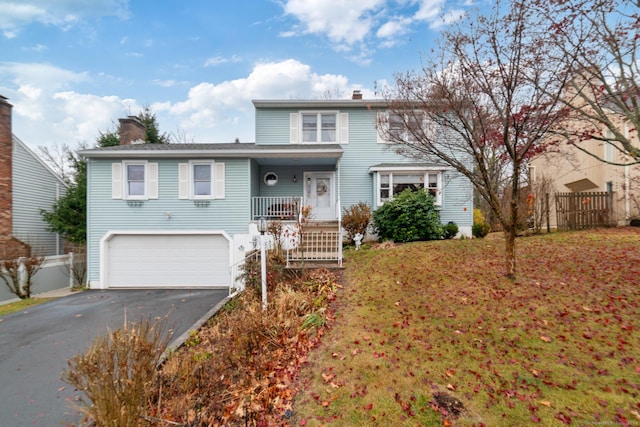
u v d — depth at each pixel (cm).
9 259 1157
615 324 451
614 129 648
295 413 335
